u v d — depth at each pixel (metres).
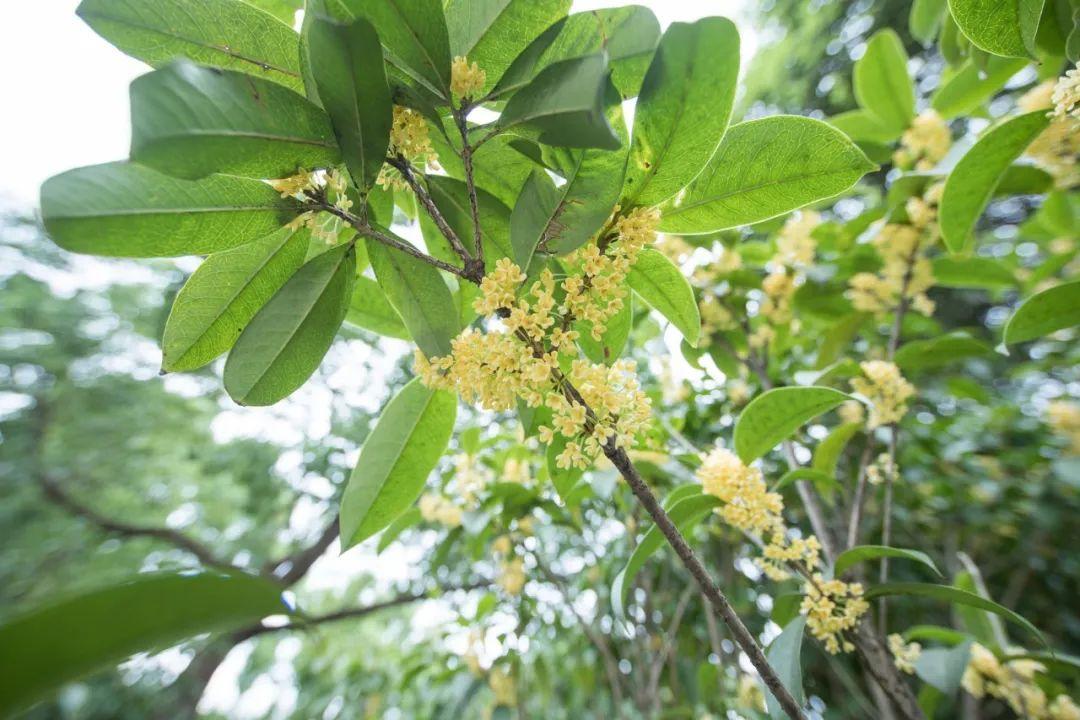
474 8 0.28
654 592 0.76
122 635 0.14
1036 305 0.41
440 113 0.31
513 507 0.60
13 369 1.61
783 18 1.66
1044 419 0.78
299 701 1.32
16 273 1.68
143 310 1.83
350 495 0.35
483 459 0.64
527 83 0.25
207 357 0.33
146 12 0.26
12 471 1.53
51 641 0.14
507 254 0.34
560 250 0.25
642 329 0.72
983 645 0.45
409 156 0.28
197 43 0.27
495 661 0.69
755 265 0.65
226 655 1.48
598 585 0.71
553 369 0.25
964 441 0.74
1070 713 0.41
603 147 0.22
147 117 0.20
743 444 0.38
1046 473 0.75
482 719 0.85
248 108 0.23
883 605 0.41
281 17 0.36
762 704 0.59
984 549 0.81
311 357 0.31
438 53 0.25
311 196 0.27
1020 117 0.37
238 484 1.73
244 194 0.26
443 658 0.79
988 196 0.41
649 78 0.23
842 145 0.28
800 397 0.36
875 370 0.45
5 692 0.13
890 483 0.44
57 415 1.66
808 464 0.64
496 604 0.71
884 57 0.57
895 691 0.36
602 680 0.79
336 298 0.30
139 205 0.24
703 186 0.30
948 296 1.26
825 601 0.33
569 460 0.25
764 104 1.77
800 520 0.73
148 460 1.72
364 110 0.25
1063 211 0.62
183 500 1.79
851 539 0.44
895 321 0.54
